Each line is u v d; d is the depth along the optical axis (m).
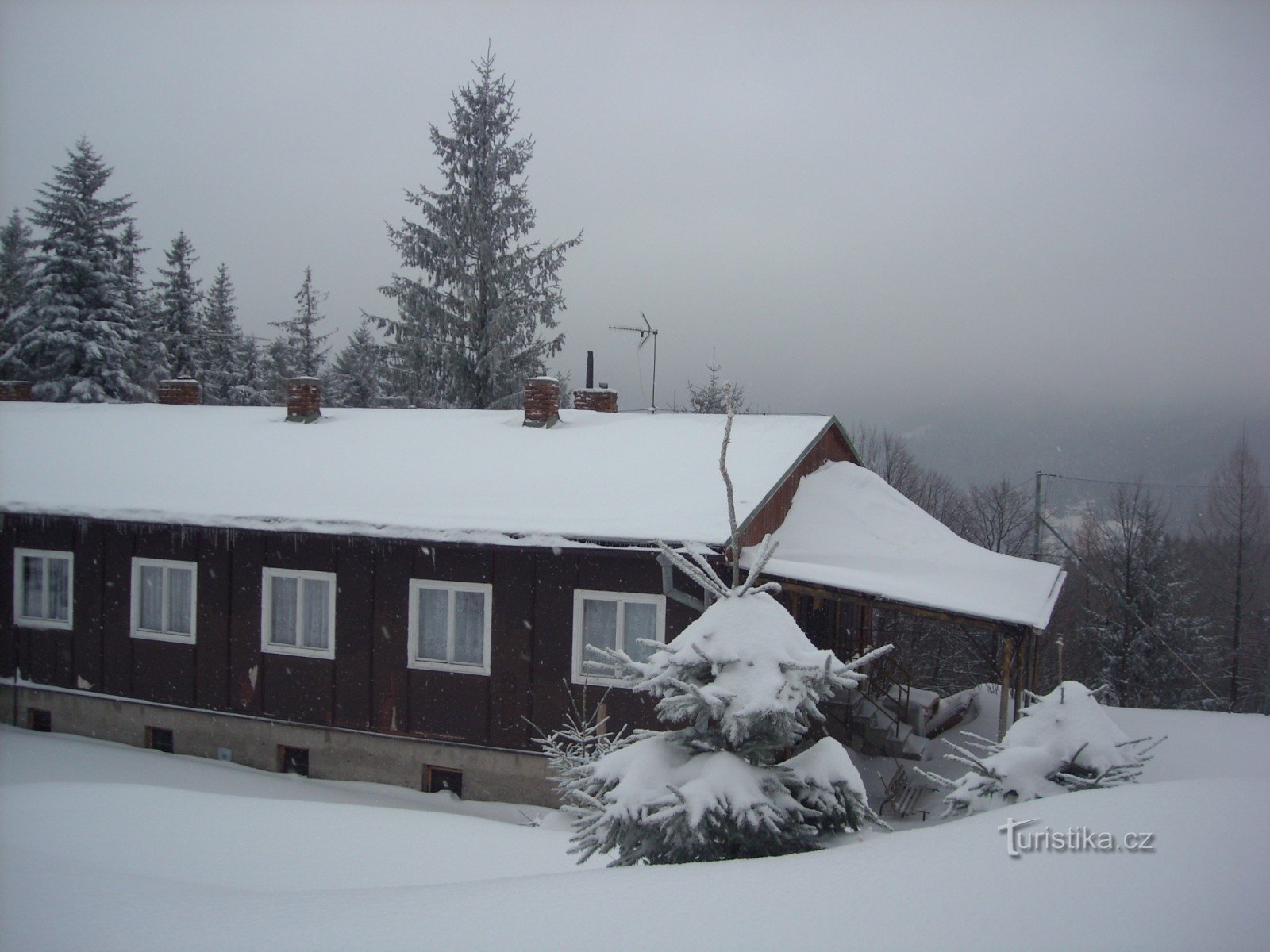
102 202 33.91
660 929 4.01
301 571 13.24
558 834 9.32
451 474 13.88
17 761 12.70
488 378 29.61
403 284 29.34
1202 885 4.04
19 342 32.38
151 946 4.28
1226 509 32.72
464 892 4.88
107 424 18.27
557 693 11.98
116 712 14.30
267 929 4.46
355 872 7.64
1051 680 33.12
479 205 29.94
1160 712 14.86
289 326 50.88
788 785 5.61
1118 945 3.53
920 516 15.51
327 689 13.08
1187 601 33.22
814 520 14.08
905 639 33.28
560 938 4.01
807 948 3.71
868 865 4.64
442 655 12.62
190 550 13.89
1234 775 10.82
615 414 17.38
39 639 14.81
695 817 5.02
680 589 11.45
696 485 12.54
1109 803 5.34
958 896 4.10
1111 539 33.56
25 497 14.28
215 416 18.62
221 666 13.67
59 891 5.35
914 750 14.13
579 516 11.84
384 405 45.59
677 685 5.48
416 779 12.59
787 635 5.70
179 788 11.50
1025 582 12.61
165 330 42.69
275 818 9.32
